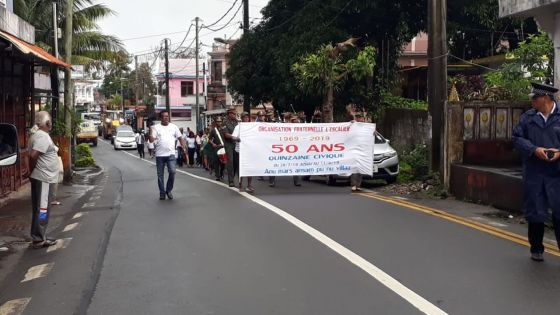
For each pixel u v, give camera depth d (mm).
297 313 5016
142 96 80375
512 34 23391
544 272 6211
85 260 6969
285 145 13508
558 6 10305
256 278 6082
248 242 7738
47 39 22359
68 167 17609
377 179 14828
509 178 9969
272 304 5258
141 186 15500
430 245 7469
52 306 5328
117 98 90438
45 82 20938
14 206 11672
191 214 10078
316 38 19875
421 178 14023
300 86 19359
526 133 6520
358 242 7637
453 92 15500
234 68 25422
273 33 23766
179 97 60562
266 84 24125
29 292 5762
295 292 5594
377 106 20531
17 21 14109
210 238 8023
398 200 11539
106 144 58000
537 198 6434
